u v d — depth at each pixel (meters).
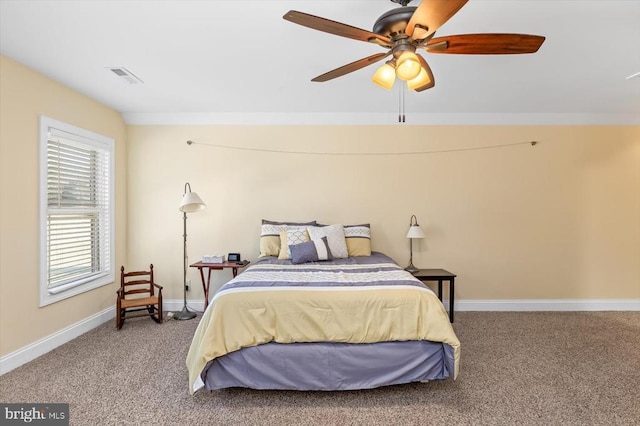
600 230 3.96
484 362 2.57
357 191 3.96
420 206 3.97
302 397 2.08
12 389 2.16
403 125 3.96
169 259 3.93
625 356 2.68
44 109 2.79
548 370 2.44
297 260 3.08
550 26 2.08
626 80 2.94
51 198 2.91
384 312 2.09
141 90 3.15
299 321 2.06
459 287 3.97
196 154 3.93
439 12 1.40
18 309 2.53
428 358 2.09
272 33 2.16
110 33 2.15
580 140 3.96
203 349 1.96
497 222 3.97
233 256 3.75
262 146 3.96
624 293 3.97
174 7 1.88
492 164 3.96
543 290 3.96
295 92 3.23
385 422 1.85
